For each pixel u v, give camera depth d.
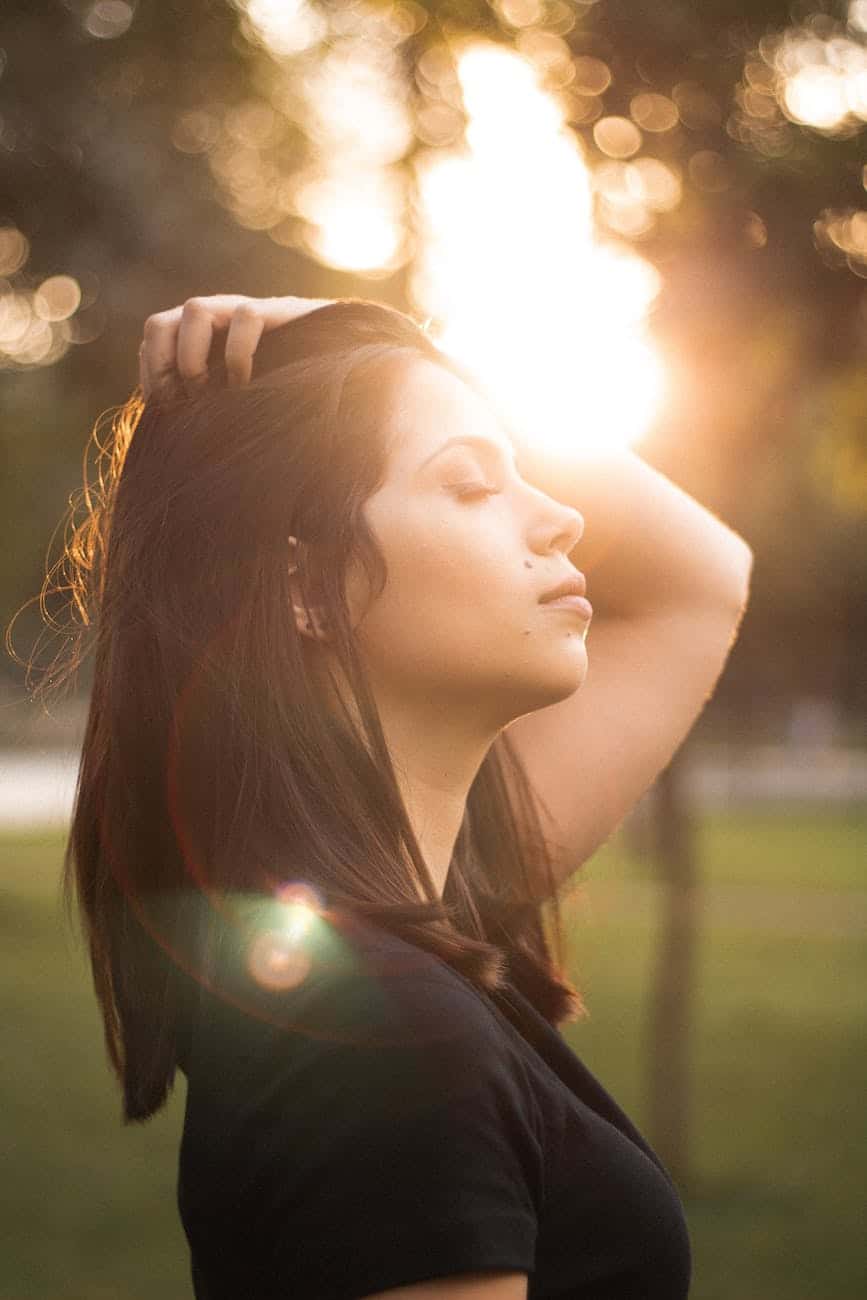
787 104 4.97
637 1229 1.10
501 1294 0.93
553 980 1.62
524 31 5.01
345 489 1.27
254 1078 1.01
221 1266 1.03
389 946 1.06
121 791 1.32
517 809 1.67
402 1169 0.93
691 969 7.23
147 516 1.32
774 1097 8.74
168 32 6.14
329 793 1.21
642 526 1.79
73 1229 6.38
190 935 1.27
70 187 6.43
